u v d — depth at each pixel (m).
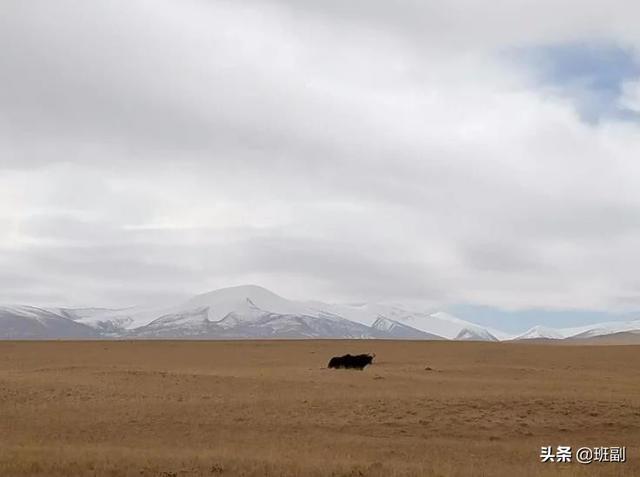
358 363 62.66
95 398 40.84
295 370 60.03
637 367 68.88
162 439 31.84
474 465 25.73
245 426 34.56
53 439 31.59
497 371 59.12
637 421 35.69
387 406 37.62
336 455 27.47
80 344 104.12
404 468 23.98
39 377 49.25
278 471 23.16
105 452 26.70
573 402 38.12
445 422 35.00
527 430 34.16
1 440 30.94
